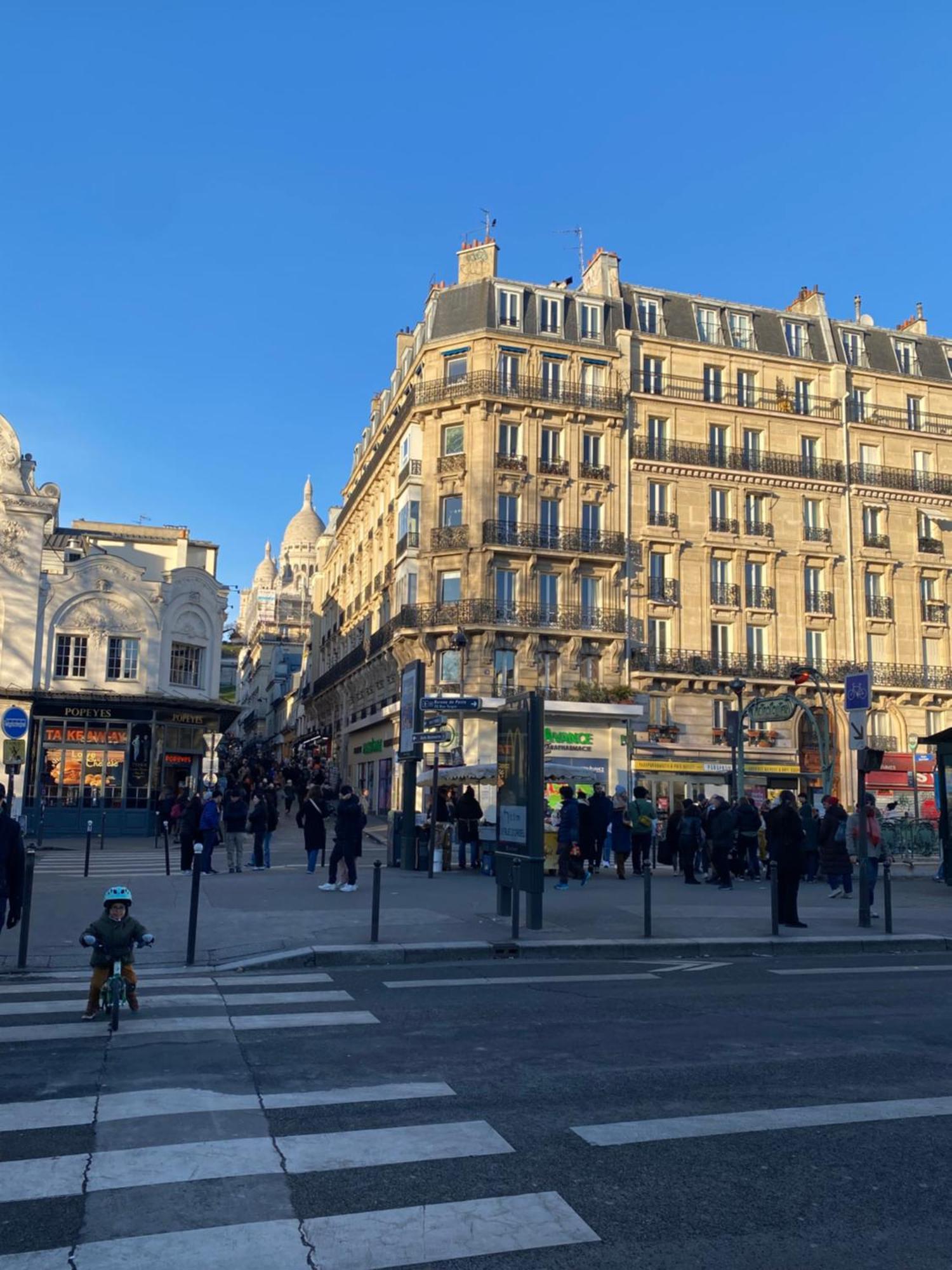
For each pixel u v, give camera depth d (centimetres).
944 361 4756
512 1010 885
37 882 1808
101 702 3378
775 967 1175
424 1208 459
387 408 4850
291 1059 711
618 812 2159
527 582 3841
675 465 4109
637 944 1254
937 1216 458
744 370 4350
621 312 4219
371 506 4988
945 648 4397
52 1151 526
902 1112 604
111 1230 436
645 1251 421
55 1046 744
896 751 4231
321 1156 521
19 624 3338
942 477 4509
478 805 2259
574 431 3994
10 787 2683
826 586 4272
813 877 2242
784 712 2578
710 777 3953
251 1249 420
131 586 3538
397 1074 671
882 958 1275
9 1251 416
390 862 2306
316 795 2148
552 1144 541
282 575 15275
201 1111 589
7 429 3431
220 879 1912
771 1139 554
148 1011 871
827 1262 413
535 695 1377
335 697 5847
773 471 4244
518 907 1279
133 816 3350
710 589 4103
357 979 1047
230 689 15200
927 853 2861
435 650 3841
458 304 4075
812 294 4662
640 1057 723
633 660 3938
